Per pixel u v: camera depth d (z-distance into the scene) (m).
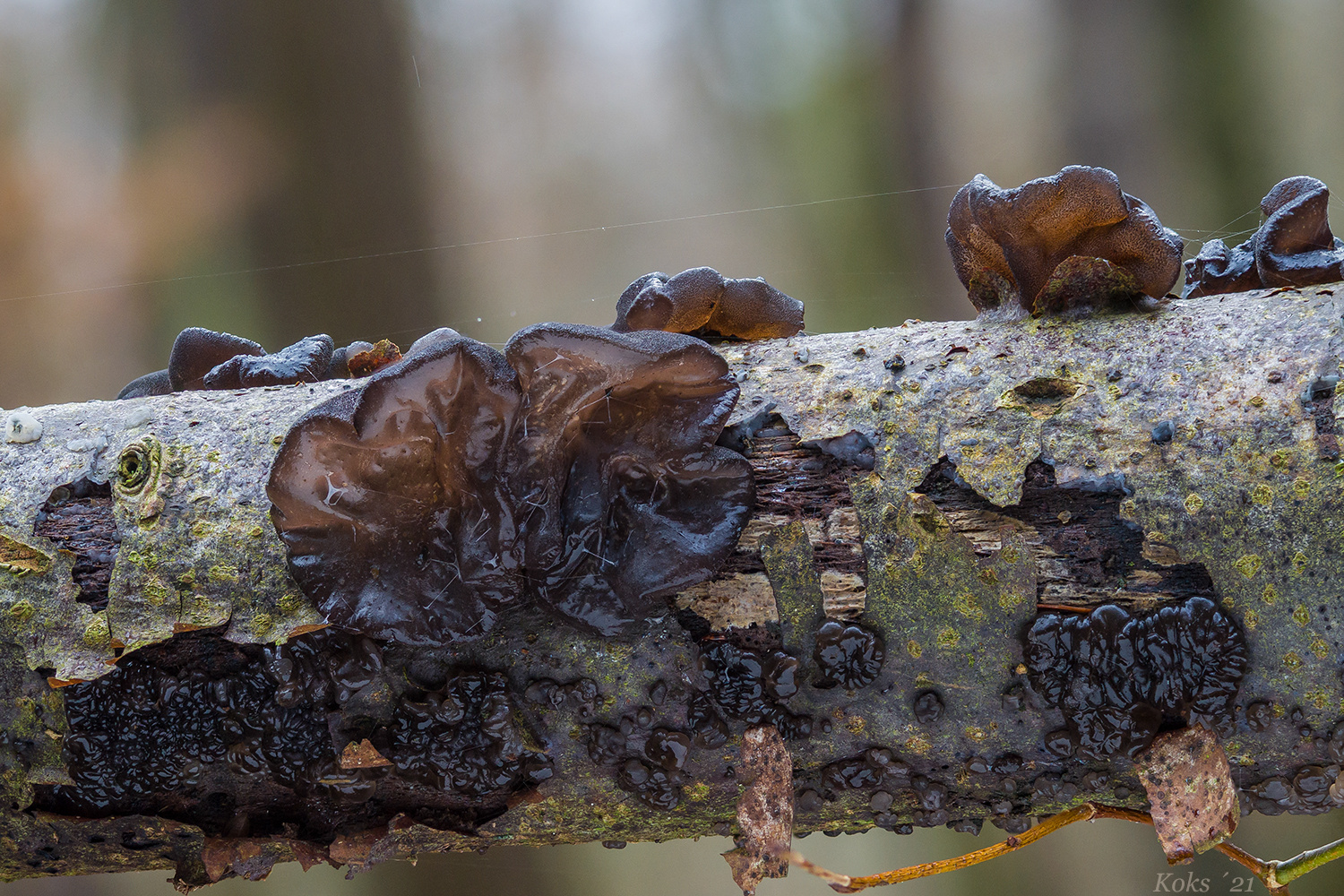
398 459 0.54
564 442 0.54
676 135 1.55
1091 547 0.54
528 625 0.55
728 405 0.54
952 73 1.35
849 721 0.55
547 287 1.49
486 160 1.42
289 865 1.22
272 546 0.55
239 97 1.17
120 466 0.55
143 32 1.20
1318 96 1.13
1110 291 0.55
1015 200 0.55
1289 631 0.54
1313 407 0.54
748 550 0.55
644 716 0.55
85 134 1.25
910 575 0.54
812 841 1.37
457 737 0.55
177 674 0.55
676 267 1.51
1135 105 1.19
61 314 1.25
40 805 0.55
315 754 0.55
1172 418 0.54
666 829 0.56
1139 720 0.54
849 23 1.44
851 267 1.40
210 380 0.58
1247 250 0.57
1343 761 0.54
